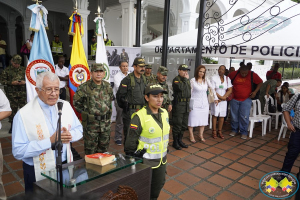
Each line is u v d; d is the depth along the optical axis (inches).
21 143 70.9
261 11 239.1
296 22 203.3
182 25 433.4
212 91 211.8
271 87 263.0
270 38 193.0
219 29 239.0
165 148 93.2
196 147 195.2
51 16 570.6
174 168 155.1
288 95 268.8
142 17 393.7
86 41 318.7
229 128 256.2
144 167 71.7
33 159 73.6
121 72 203.2
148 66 178.2
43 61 165.2
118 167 68.2
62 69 251.6
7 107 101.9
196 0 422.9
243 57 199.5
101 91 128.5
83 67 184.1
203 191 128.9
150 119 88.1
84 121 126.6
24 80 208.2
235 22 241.9
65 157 80.9
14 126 72.2
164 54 255.0
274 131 250.8
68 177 61.9
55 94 73.5
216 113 213.8
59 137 63.6
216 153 183.6
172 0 468.8
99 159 69.4
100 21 217.2
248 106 217.9
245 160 171.9
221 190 130.6
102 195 58.5
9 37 530.9
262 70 615.2
